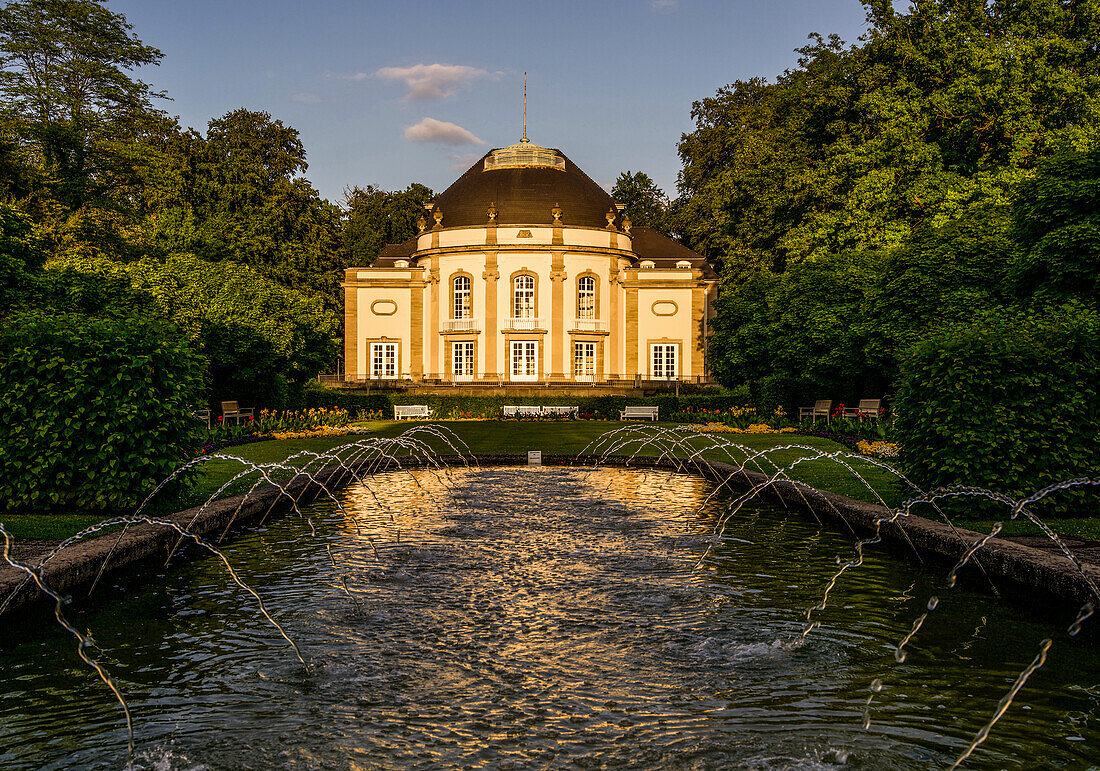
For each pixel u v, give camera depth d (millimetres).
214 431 21938
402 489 14906
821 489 12688
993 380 10188
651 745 4293
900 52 33812
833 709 4762
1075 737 4367
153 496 10523
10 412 10406
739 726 4531
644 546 9539
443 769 4027
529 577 8008
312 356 35656
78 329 10641
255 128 60062
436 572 8227
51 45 48938
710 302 57875
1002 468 9852
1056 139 25750
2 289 15539
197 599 7195
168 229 39938
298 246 54844
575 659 5629
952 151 31250
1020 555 7090
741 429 29500
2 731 4484
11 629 6000
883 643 5914
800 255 34156
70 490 10406
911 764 4094
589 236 51344
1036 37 31469
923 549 8570
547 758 4145
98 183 46938
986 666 5414
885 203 29781
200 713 4730
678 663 5539
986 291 19547
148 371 10773
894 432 11469
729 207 48094
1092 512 9930
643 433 28844
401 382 48344
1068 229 15062
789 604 6988
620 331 52562
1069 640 5934
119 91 51281
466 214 52531
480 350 50781
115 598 7238
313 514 11969
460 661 5594
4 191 33469
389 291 52938
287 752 4227
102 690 5074
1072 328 10484
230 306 27891
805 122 38656
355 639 6074
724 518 11539
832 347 26781
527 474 17406
